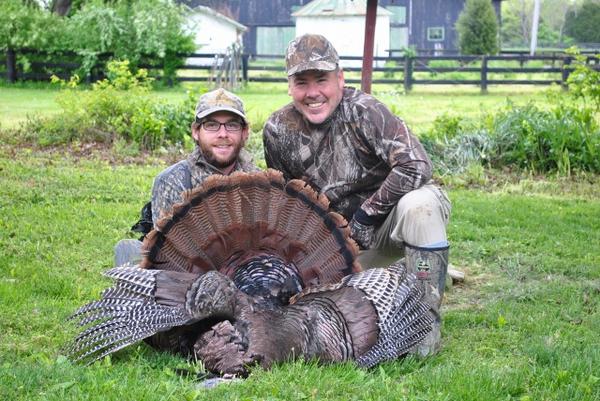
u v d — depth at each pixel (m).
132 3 17.00
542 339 3.29
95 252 4.48
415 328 2.95
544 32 38.59
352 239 3.05
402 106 12.70
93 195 5.92
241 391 2.54
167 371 2.73
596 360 3.00
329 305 2.86
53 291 3.81
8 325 3.33
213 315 2.75
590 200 6.41
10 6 16.61
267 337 2.66
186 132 8.19
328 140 3.31
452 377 2.79
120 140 8.07
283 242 3.02
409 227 3.18
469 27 24.22
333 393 2.59
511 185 6.82
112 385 2.60
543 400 2.68
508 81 16.11
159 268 2.97
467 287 4.23
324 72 3.19
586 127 7.48
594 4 36.72
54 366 2.77
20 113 10.89
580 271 4.43
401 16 27.31
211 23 24.08
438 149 7.30
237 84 16.72
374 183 3.37
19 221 5.08
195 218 2.94
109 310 2.87
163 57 16.23
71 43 16.56
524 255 4.72
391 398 2.59
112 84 9.00
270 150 3.40
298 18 23.83
